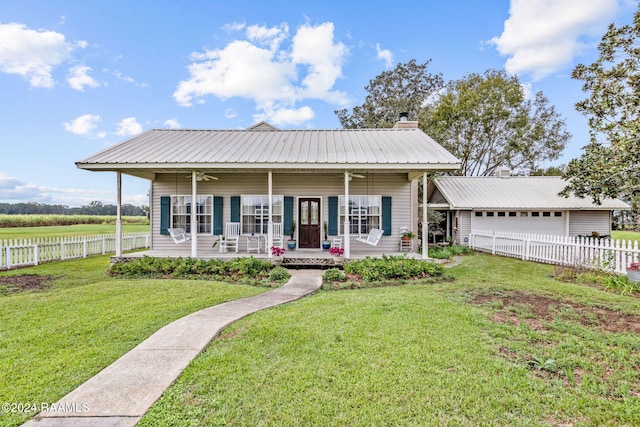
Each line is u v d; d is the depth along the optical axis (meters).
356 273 8.07
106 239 13.12
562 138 23.17
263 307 5.12
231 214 11.25
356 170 9.56
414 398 2.65
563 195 10.46
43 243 10.35
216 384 2.85
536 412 2.49
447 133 21.05
